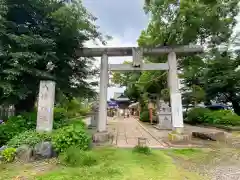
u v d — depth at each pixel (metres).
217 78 15.59
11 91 6.64
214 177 4.01
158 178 3.77
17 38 6.76
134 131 11.38
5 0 6.83
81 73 9.98
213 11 10.62
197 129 11.81
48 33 8.02
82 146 5.18
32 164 4.52
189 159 5.40
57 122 8.12
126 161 4.80
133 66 8.84
